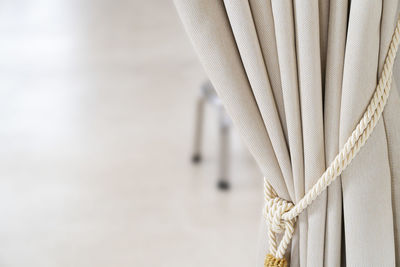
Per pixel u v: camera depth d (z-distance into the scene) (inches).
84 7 187.3
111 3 190.2
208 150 104.5
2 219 87.0
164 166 99.7
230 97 27.0
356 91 24.5
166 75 137.2
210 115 117.3
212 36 25.7
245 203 89.1
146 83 133.4
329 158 26.5
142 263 77.2
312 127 25.8
